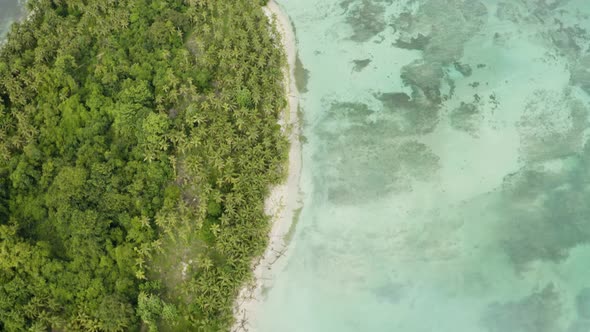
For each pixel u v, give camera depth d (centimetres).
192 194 8644
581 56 10050
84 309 7500
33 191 8569
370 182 8862
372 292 7869
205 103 9169
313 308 7788
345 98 9894
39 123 9200
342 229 8431
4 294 7456
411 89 9906
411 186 8762
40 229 8225
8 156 8838
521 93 9650
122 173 8575
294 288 7950
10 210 8419
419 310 7681
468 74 10000
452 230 8306
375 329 7581
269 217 8481
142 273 7719
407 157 9075
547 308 7588
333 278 8012
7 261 7588
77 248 7756
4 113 9300
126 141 9081
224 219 8025
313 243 8319
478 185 8706
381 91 9925
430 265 8031
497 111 9469
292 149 9269
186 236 8150
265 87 9438
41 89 9538
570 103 9438
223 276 7606
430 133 9331
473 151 9056
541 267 7925
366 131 9438
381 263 8094
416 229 8350
